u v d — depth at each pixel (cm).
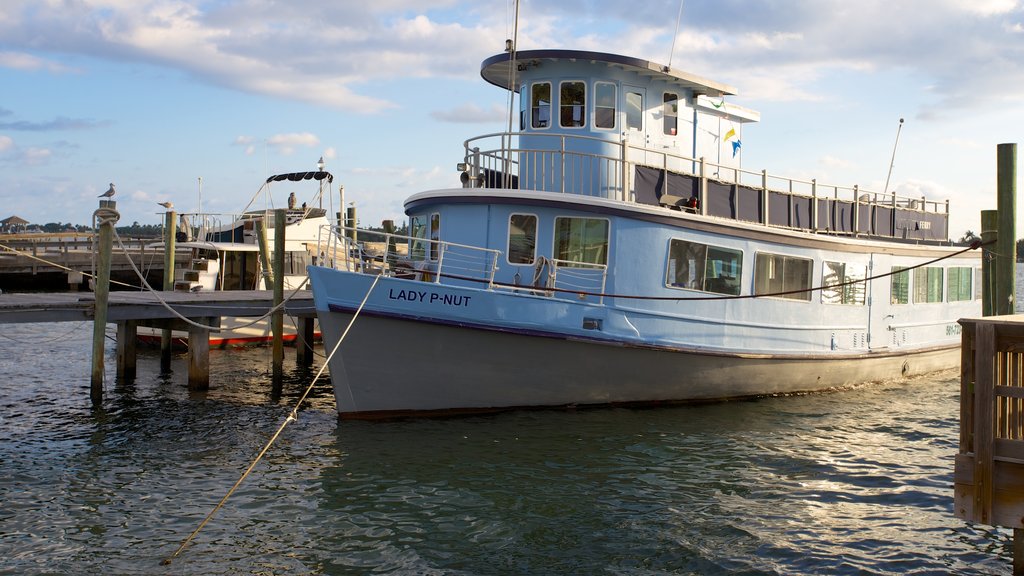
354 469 1198
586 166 1616
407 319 1354
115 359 2358
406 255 1803
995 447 763
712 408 1594
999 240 1144
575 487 1134
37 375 2064
